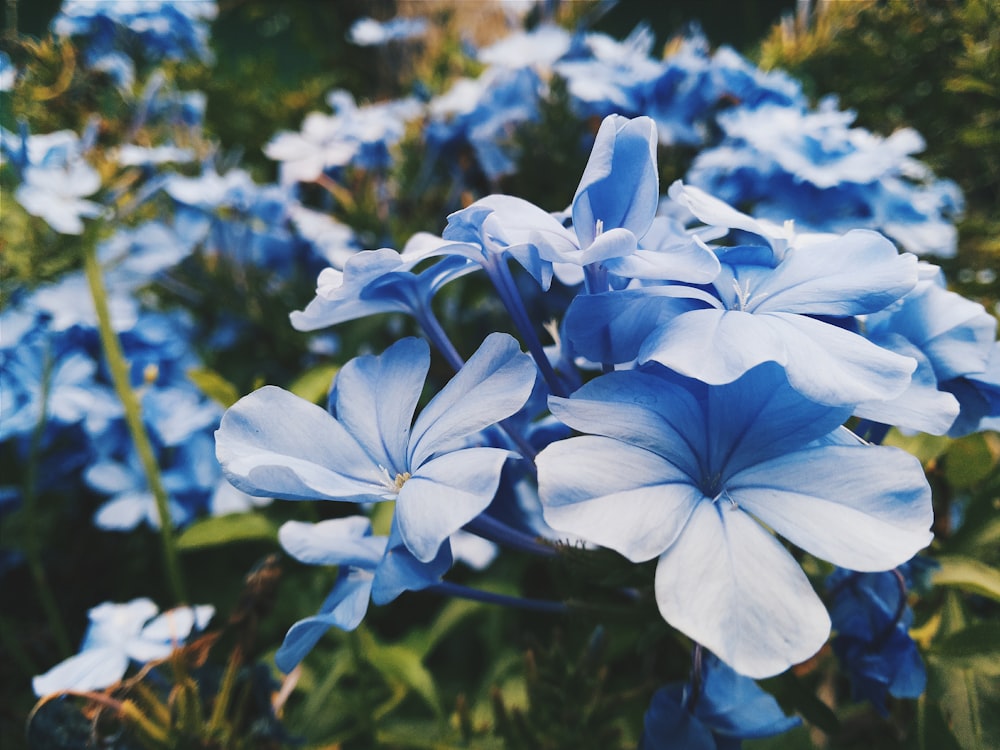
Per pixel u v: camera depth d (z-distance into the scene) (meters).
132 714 0.10
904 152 0.13
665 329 0.07
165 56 0.18
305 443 0.08
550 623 0.15
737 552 0.06
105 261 0.16
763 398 0.07
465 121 0.17
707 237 0.08
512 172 0.17
